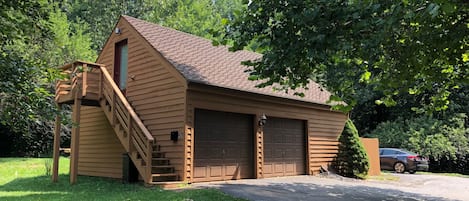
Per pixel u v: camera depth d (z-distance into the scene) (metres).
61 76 8.05
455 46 7.16
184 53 13.31
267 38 7.63
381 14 6.66
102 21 35.00
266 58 7.71
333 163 16.28
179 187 10.27
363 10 6.61
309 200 9.34
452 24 6.73
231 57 15.67
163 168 10.98
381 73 8.75
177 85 11.37
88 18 35.16
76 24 30.92
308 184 12.29
